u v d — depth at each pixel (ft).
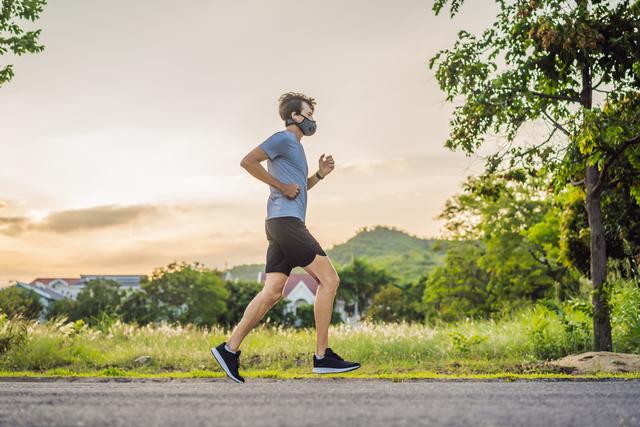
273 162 14.25
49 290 267.39
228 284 213.46
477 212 104.63
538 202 102.58
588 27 29.63
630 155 31.81
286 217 13.80
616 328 33.73
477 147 34.40
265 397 9.71
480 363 28.12
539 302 32.42
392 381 15.12
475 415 7.66
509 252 100.83
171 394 10.21
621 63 31.22
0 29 35.32
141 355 30.73
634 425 7.21
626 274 42.04
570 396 9.86
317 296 13.91
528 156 33.60
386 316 225.15
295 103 14.76
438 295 122.52
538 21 30.66
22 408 8.42
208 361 29.60
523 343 31.60
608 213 42.91
